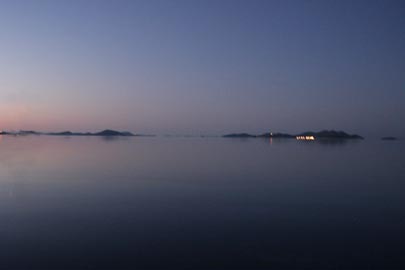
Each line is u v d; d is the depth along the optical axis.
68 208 15.90
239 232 12.44
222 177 26.52
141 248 10.83
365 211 15.48
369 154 58.41
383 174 28.95
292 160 43.69
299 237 11.95
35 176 26.64
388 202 17.41
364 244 11.30
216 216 14.58
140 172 29.53
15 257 10.12
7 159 42.31
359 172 30.42
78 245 11.05
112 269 9.40
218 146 91.69
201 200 17.75
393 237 11.99
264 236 12.02
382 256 10.37
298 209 15.84
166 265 9.64
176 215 14.71
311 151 67.00
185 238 11.77
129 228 12.84
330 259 10.13
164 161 40.97
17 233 12.23
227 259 10.06
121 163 38.06
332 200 17.89
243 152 61.66
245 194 19.50
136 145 92.31
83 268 9.43
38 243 11.23
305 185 22.72
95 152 57.56
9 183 23.12
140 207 16.17
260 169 32.47
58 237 11.79
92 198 18.20
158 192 20.05
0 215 14.60
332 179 25.67
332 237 11.97
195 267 9.55
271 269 9.47
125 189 20.98
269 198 18.33
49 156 47.72
